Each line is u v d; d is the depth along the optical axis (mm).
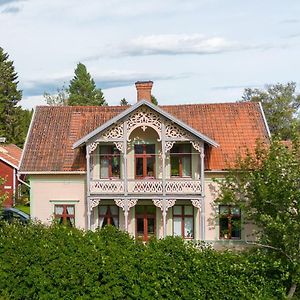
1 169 43312
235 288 15625
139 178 26547
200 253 16609
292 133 18422
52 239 17078
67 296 15297
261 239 17562
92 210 26594
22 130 65688
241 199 21109
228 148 26812
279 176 17312
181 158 26500
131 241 17547
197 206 25250
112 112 29766
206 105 29672
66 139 28156
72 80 84562
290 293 16844
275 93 56469
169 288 15430
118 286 15328
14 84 69625
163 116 25078
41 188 26938
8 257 16312
